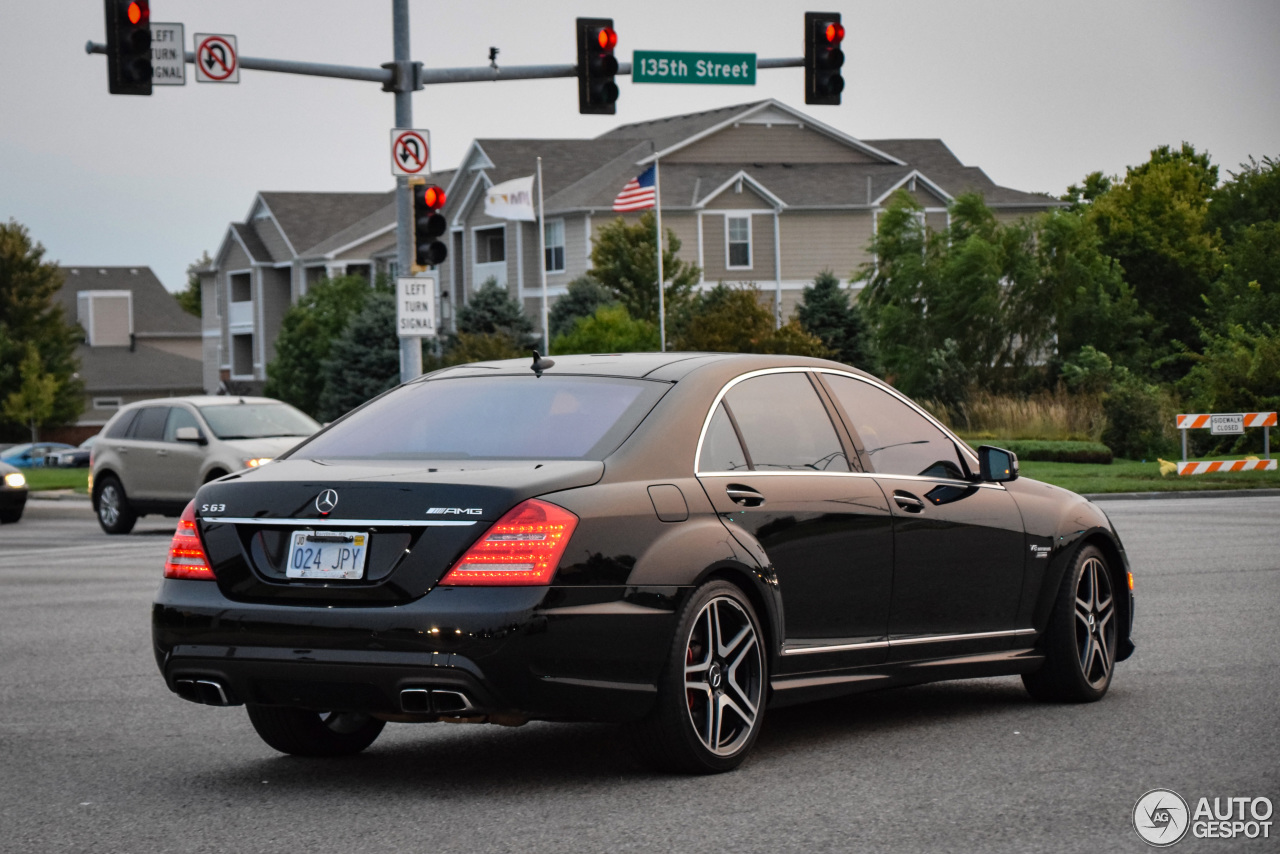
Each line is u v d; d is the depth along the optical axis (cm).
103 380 9900
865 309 5794
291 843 604
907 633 814
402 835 612
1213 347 4291
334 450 755
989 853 571
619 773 721
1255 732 796
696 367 765
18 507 2939
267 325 8362
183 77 2245
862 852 574
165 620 693
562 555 645
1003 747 771
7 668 1097
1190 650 1084
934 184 6644
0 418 8212
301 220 8275
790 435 781
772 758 751
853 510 780
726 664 713
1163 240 8088
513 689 634
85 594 1597
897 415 856
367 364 5650
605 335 4778
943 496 839
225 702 686
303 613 654
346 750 788
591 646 650
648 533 679
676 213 6212
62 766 766
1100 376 4769
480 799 673
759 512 733
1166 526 2219
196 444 2416
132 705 945
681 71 2434
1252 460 3291
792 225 6397
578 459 693
